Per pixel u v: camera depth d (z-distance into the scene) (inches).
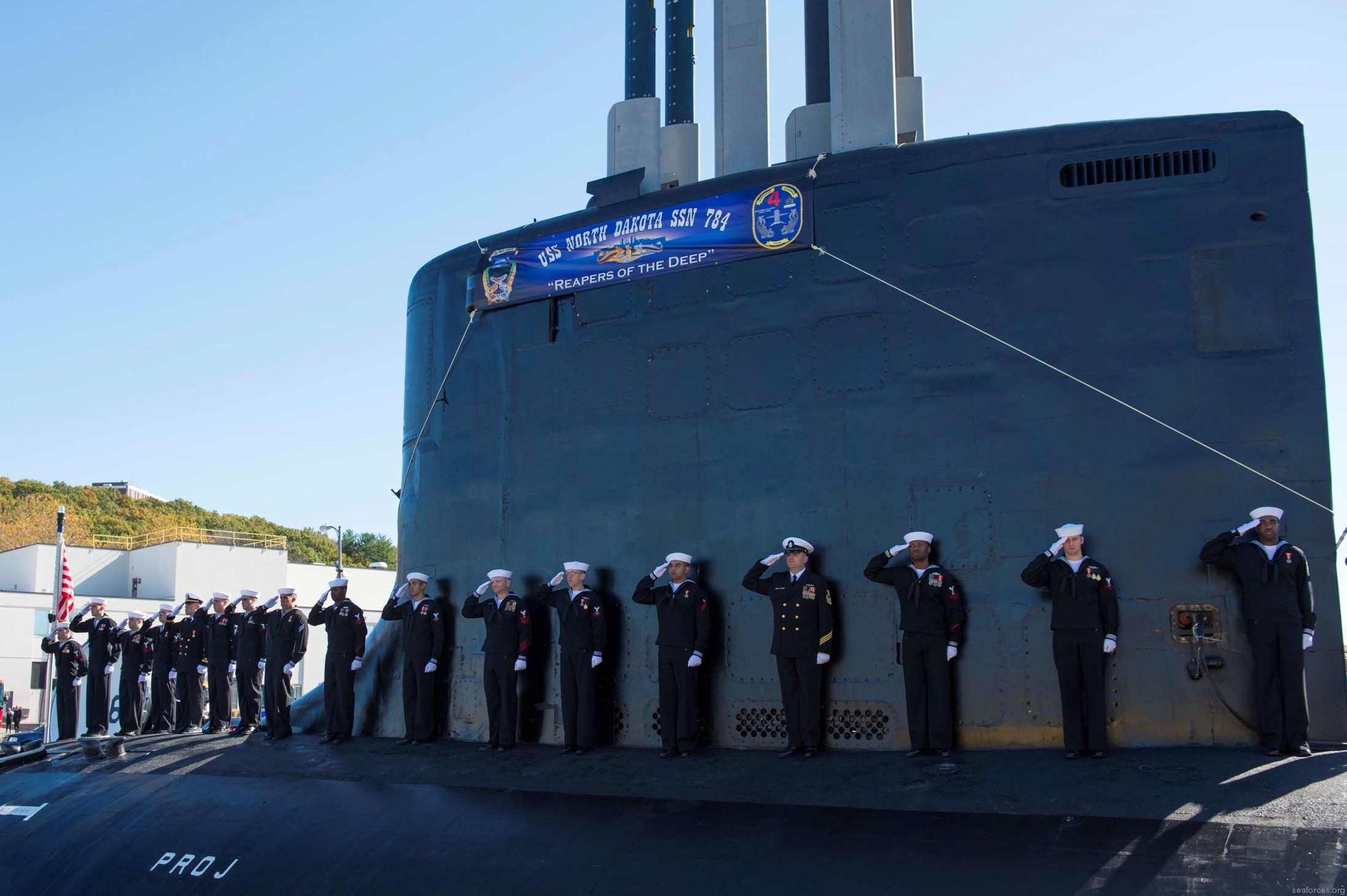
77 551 1855.3
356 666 471.5
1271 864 211.9
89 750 463.8
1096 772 274.2
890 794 279.7
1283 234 298.4
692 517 361.4
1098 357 308.7
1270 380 294.0
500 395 418.3
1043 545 307.4
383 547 3843.5
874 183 342.3
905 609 318.0
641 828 283.7
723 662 350.3
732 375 359.3
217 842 337.1
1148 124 316.5
